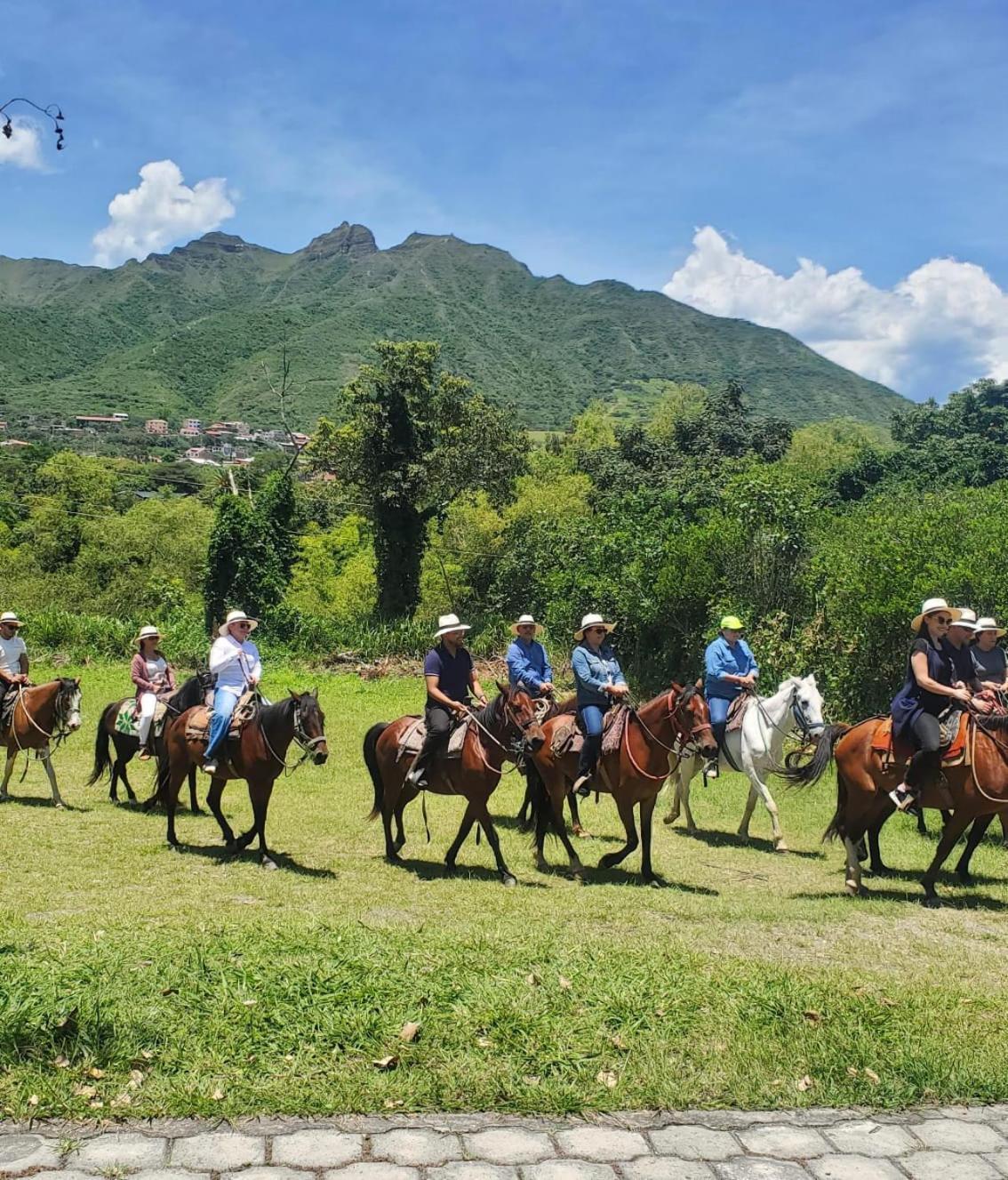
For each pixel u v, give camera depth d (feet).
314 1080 16.83
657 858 37.81
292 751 61.36
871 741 33.12
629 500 123.85
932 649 31.68
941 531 66.44
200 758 34.81
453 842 35.73
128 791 46.78
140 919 26.13
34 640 109.09
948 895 32.86
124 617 189.26
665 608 96.73
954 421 261.85
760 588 88.89
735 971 22.82
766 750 40.68
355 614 163.12
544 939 24.85
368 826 41.83
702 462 230.07
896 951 26.21
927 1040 19.26
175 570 206.08
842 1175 15.06
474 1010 19.39
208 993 19.49
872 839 36.22
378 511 154.92
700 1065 18.03
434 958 22.44
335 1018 18.67
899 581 63.52
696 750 32.35
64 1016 17.60
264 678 105.70
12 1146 14.82
